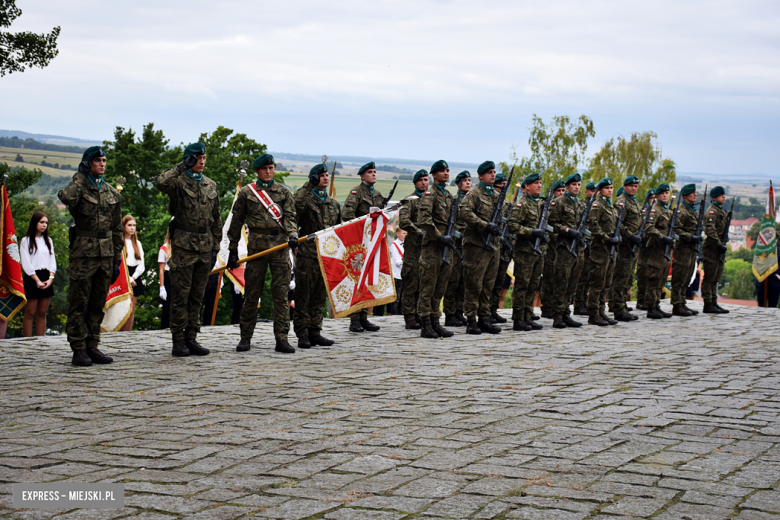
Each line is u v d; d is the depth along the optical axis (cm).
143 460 488
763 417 608
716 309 1522
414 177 1184
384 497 421
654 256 1412
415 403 658
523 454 503
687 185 1461
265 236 954
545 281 1421
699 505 409
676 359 911
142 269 1218
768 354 953
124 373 794
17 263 1039
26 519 388
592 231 1302
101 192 843
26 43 2541
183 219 898
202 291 927
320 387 728
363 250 1075
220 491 430
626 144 5009
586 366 858
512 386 736
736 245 6944
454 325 1280
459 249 1223
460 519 390
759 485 442
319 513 397
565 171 4844
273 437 544
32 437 543
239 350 960
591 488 436
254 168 959
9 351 923
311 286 1017
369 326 1191
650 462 486
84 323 843
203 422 588
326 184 1053
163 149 3366
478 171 1166
